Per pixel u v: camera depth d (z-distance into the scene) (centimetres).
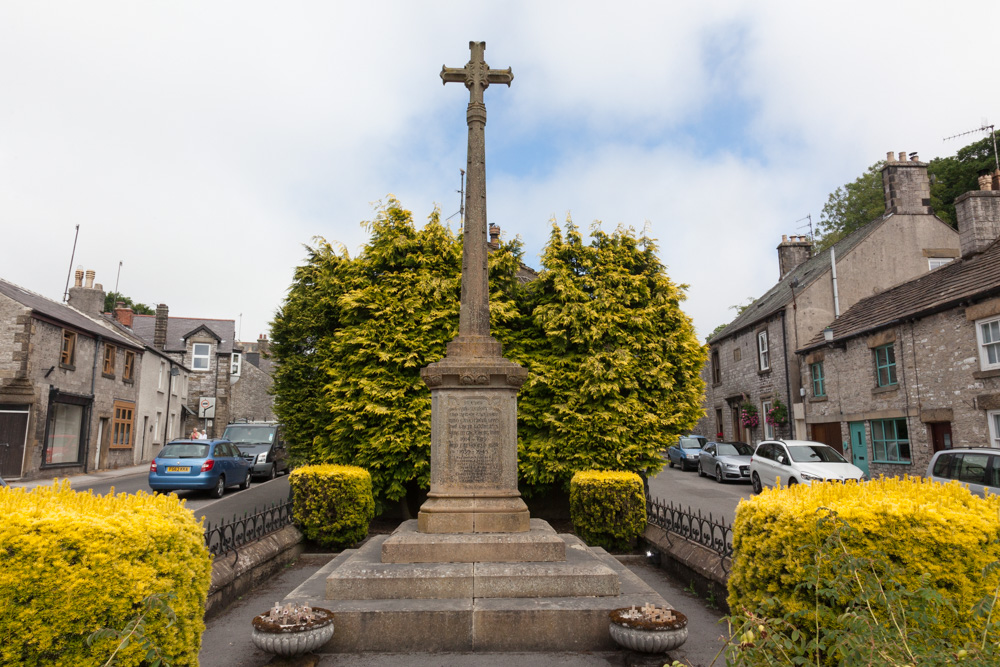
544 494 1279
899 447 1836
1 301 2170
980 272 1620
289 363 1293
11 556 321
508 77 822
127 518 374
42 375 2252
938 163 3631
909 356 1770
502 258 1241
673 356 1186
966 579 360
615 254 1237
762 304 3030
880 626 296
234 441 2333
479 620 550
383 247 1227
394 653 541
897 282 2447
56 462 2389
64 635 326
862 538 377
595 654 538
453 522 691
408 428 1120
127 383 2969
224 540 761
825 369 2206
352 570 616
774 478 1695
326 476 985
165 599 336
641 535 976
